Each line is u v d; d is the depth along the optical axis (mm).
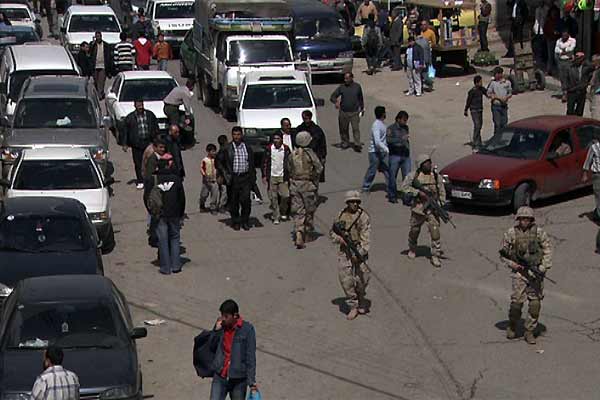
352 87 30969
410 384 15914
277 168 24266
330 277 20859
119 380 13859
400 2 46344
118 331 14773
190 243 23125
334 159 30344
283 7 35125
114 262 21891
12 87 32688
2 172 27078
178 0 47531
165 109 31219
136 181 28125
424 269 21125
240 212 24406
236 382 13234
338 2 47438
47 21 61062
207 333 13305
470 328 18141
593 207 24953
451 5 39938
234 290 20172
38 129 27453
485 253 22016
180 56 43312
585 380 15977
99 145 26953
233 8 35031
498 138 25734
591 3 34969
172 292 20078
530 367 16500
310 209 22469
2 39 42906
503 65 41094
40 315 14805
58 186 22594
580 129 25578
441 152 30344
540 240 17125
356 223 18312
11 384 13594
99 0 55750
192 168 29547
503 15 45906
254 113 29859
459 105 36219
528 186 24375
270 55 34656
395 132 25641
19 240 19172
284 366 16547
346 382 15961
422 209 21125
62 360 13234
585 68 31016
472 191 24234
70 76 31672
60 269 18391
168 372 16391
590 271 20812
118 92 32875
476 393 15578
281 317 18734
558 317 18609
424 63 37781
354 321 18500
